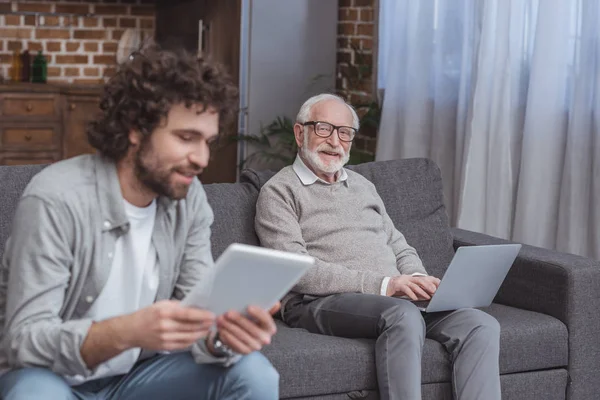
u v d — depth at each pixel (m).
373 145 6.08
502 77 4.76
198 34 6.55
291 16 6.12
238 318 2.08
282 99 6.16
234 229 3.31
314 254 3.29
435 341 3.08
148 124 2.13
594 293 3.30
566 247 4.46
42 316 2.10
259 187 3.43
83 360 2.06
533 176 4.59
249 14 6.05
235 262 1.95
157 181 2.17
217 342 2.21
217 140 2.29
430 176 3.81
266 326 2.09
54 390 2.06
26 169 2.99
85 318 2.23
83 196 2.17
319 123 3.35
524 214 4.62
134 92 2.13
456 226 5.19
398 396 2.85
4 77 7.26
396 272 3.35
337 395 2.91
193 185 2.41
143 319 2.00
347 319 3.03
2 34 7.27
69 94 6.98
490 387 2.98
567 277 3.28
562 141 4.54
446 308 3.11
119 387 2.33
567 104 4.55
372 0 6.02
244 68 6.07
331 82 6.27
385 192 3.69
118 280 2.25
